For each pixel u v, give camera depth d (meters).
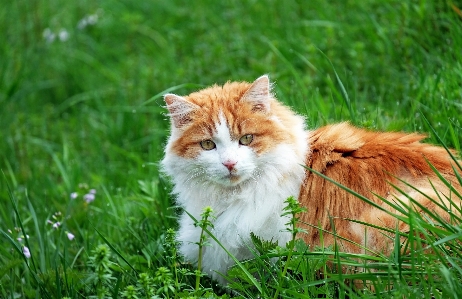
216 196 4.55
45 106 8.13
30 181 6.57
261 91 4.48
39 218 5.82
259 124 4.44
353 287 4.04
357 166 4.40
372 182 4.34
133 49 8.77
